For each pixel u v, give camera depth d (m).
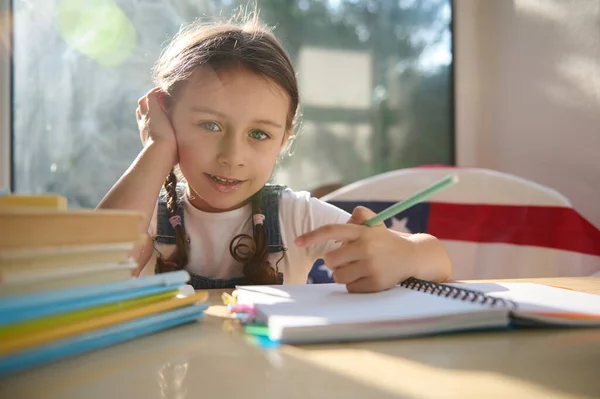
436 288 0.62
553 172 1.67
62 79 1.83
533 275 1.34
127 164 1.88
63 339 0.39
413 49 2.03
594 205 1.51
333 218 1.10
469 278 1.40
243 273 1.02
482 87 2.01
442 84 2.04
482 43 2.00
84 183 1.86
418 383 0.34
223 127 0.91
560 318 0.49
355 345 0.44
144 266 0.99
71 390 0.33
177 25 1.87
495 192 1.42
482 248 1.40
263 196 1.08
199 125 0.91
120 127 1.87
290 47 1.95
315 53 1.97
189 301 0.52
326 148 1.99
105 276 0.44
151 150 0.92
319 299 0.58
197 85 0.91
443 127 2.05
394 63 2.03
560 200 1.35
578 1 1.55
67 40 1.82
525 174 1.80
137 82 1.87
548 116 1.69
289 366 0.38
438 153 2.05
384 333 0.46
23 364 0.36
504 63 1.89
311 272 1.39
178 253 1.02
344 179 2.01
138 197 0.87
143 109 1.02
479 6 2.01
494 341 0.45
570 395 0.32
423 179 1.45
